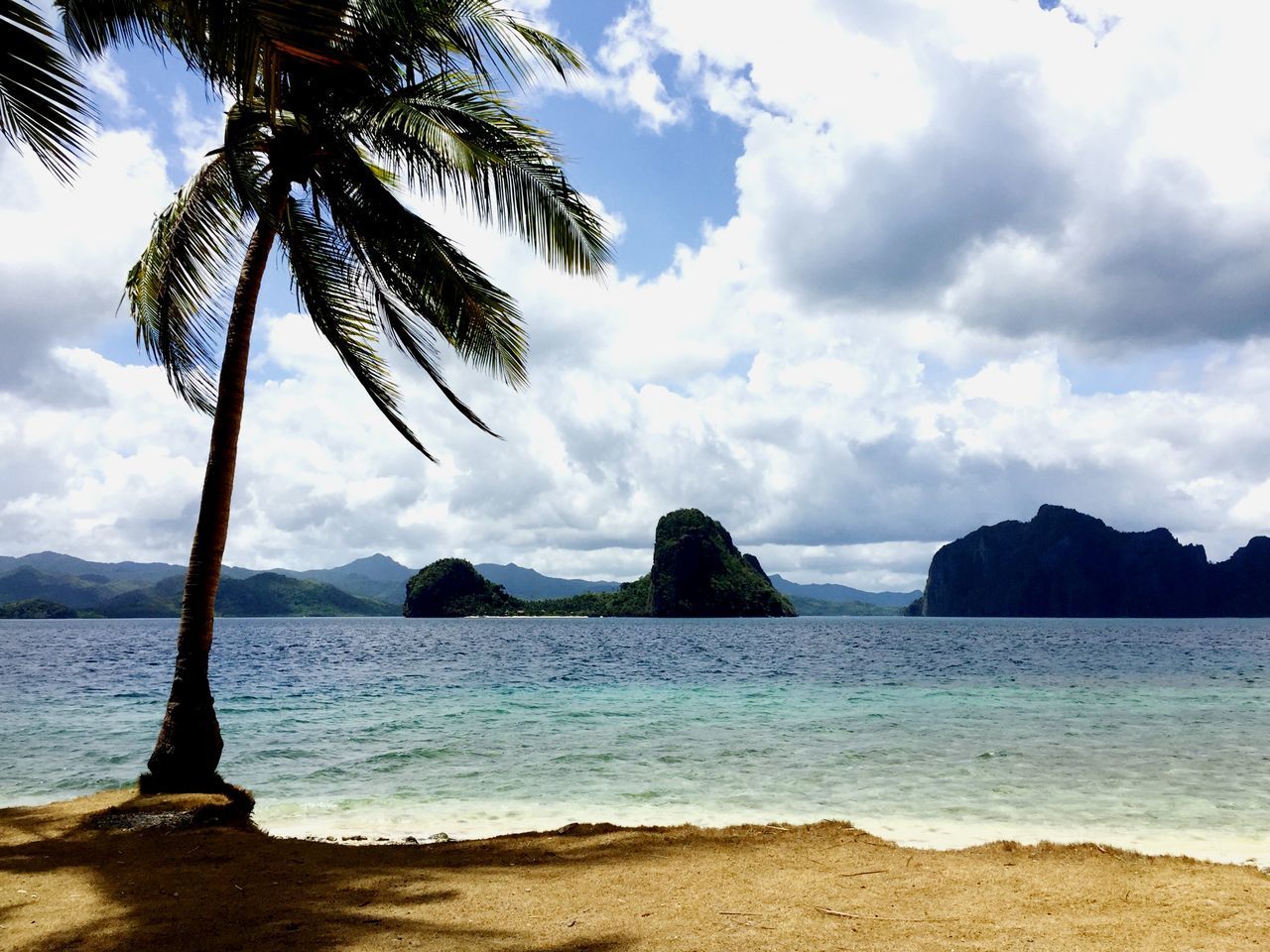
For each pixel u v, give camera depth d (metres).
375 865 6.04
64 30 6.48
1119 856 6.26
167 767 8.05
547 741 15.07
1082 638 84.56
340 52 5.64
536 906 4.88
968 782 11.09
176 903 4.93
